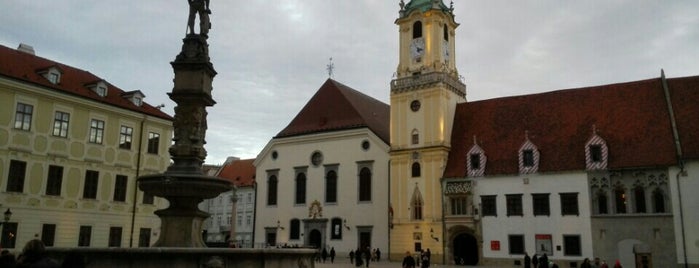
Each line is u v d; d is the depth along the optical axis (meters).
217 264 17.53
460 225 57.00
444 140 60.53
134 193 50.28
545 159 54.91
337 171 67.25
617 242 49.69
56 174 44.41
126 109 50.00
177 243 21.42
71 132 45.78
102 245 47.16
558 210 52.72
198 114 22.69
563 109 58.75
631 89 56.66
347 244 64.75
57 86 45.47
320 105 73.31
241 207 102.06
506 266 53.94
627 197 50.00
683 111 52.00
